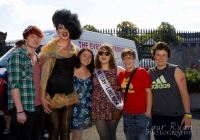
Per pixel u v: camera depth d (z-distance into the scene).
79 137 4.28
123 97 4.02
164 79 3.69
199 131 6.55
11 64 3.38
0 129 6.62
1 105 5.29
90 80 4.27
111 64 4.23
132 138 3.95
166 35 20.16
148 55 18.52
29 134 3.61
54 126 3.97
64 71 3.92
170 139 3.84
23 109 3.44
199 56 19.05
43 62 3.85
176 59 19.27
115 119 4.19
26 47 3.64
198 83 9.20
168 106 3.68
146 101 3.86
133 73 3.91
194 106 9.40
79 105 4.16
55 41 4.00
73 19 4.04
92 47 8.72
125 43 11.22
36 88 3.67
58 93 3.91
